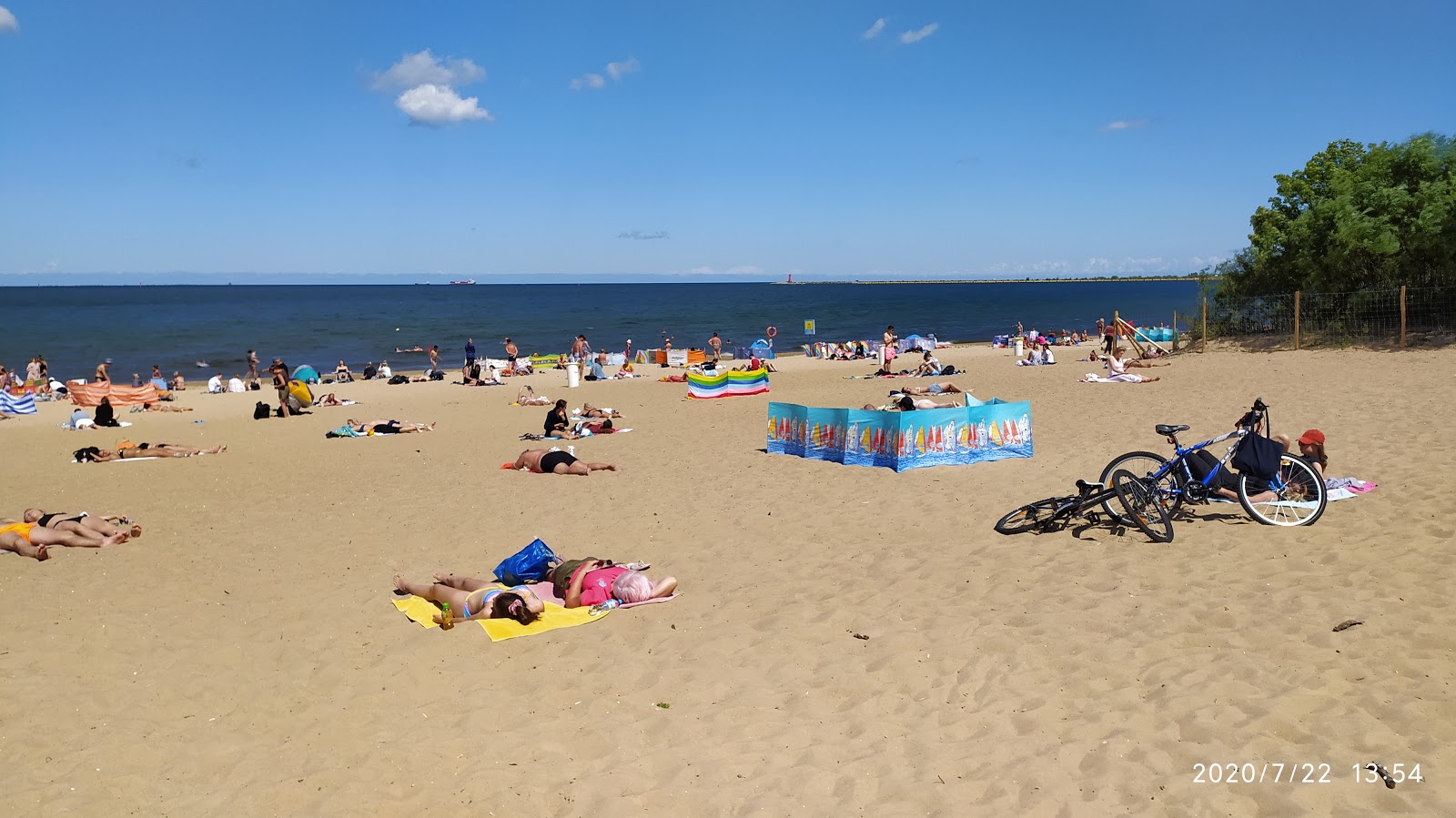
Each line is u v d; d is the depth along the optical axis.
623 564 8.44
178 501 13.17
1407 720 4.38
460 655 6.40
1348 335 26.67
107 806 4.48
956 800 4.07
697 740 4.88
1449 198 24.83
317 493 13.31
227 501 12.99
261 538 10.52
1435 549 6.98
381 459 16.59
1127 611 6.31
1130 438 13.84
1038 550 8.00
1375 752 4.12
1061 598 6.71
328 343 65.62
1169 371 24.61
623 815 4.11
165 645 6.93
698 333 75.69
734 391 25.48
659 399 25.70
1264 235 30.61
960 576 7.45
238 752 5.05
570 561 7.66
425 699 5.71
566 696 5.63
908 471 12.30
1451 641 5.22
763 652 6.12
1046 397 20.09
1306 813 3.70
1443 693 4.61
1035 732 4.67
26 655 6.75
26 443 20.75
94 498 13.79
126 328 81.94
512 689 5.79
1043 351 32.03
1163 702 4.83
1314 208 28.86
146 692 6.02
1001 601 6.75
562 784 4.47
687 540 9.36
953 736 4.71
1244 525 8.25
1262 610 6.08
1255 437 8.43
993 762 4.38
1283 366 23.12
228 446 19.30
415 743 5.05
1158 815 3.79
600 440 17.61
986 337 70.00
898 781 4.26
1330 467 10.27
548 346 63.59
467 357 34.25
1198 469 8.60
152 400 28.12
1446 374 17.89
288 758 4.96
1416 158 27.23
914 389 22.81
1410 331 25.55
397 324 90.12
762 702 5.32
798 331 78.50
